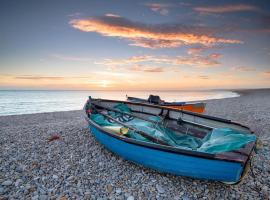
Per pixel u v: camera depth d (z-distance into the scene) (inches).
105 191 202.8
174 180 227.1
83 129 434.3
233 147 197.3
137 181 222.8
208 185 217.8
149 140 261.0
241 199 193.9
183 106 532.1
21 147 322.7
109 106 450.9
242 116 645.3
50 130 434.9
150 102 541.0
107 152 301.7
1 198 185.2
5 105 1430.9
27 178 222.8
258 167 256.4
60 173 235.9
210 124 318.0
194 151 191.0
